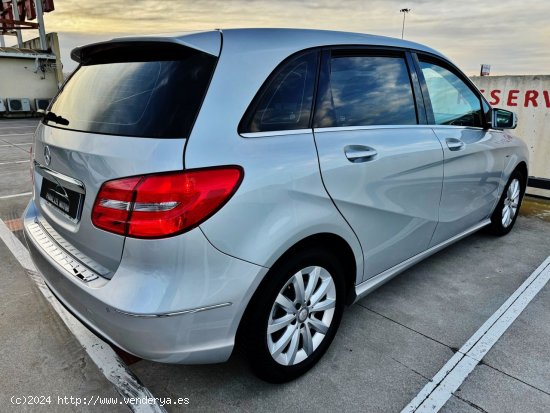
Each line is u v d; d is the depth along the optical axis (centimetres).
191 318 165
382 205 234
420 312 279
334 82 216
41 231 226
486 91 587
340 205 208
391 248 255
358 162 214
